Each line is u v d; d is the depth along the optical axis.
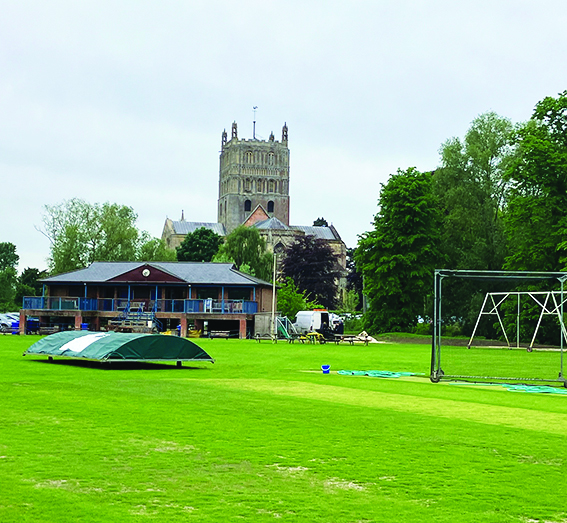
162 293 73.19
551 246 58.91
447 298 73.12
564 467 11.32
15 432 13.32
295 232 165.75
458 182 76.25
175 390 20.42
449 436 13.73
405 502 9.30
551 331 59.34
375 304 74.19
